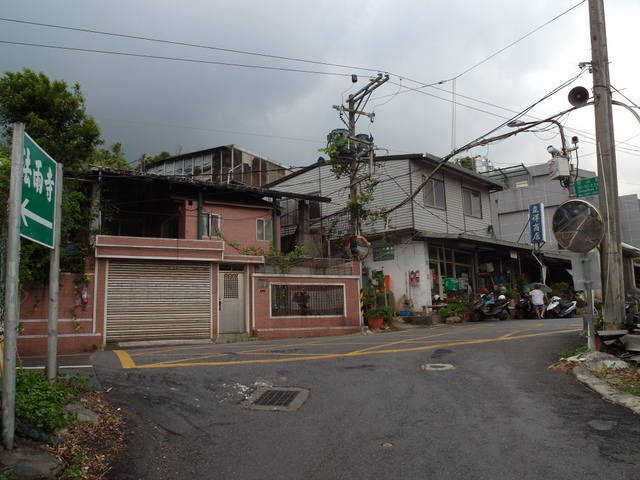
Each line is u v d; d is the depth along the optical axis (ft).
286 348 38.75
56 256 19.69
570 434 17.78
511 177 120.67
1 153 43.39
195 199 63.57
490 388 23.94
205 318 55.62
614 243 31.94
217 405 22.15
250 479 15.23
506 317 72.59
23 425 15.14
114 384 24.29
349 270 66.08
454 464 15.71
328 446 17.54
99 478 14.84
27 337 46.70
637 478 14.40
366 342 41.52
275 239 68.49
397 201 76.07
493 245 82.38
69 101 50.42
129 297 52.19
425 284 72.74
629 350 27.66
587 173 109.40
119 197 65.10
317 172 85.66
